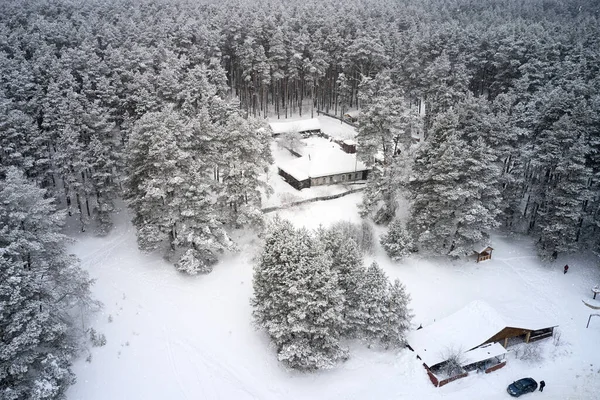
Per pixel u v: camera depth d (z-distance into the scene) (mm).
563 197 51062
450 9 139875
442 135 53219
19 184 32281
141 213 50969
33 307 30172
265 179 65375
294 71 88250
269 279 37469
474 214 50438
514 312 46562
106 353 37781
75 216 58625
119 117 66125
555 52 81562
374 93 77438
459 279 51500
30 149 54375
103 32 87438
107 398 33906
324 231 44281
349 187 64250
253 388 36188
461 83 77688
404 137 67625
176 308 44062
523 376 40000
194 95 68188
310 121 84875
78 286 35969
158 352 38594
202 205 47438
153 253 52406
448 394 37188
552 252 54125
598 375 40500
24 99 62344
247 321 42875
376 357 39844
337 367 38688
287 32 92500
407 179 55938
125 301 44406
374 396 36438
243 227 54844
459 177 51969
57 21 96500
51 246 34812
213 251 50938
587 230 56000
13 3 102750
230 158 51844
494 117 57219
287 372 37969
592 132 53250
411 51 87375
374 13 117562
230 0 130500
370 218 57781
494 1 149125
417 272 51625
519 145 60531
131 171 52438
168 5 117125
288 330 36656
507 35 90375
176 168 48406
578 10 142000
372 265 40031
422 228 53531
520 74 82562
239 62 92062
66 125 53875
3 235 30234
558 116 56781
